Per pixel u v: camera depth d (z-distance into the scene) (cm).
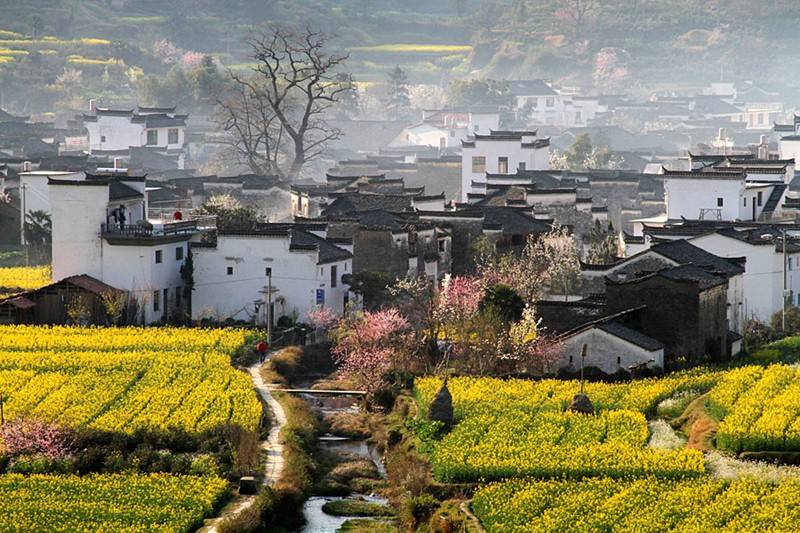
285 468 12744
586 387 15062
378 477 13050
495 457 12394
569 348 15988
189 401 14375
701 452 12488
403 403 14988
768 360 16562
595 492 11375
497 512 11006
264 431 13888
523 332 16162
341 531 11519
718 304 17000
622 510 10831
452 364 16712
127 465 12419
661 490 11369
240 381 15450
